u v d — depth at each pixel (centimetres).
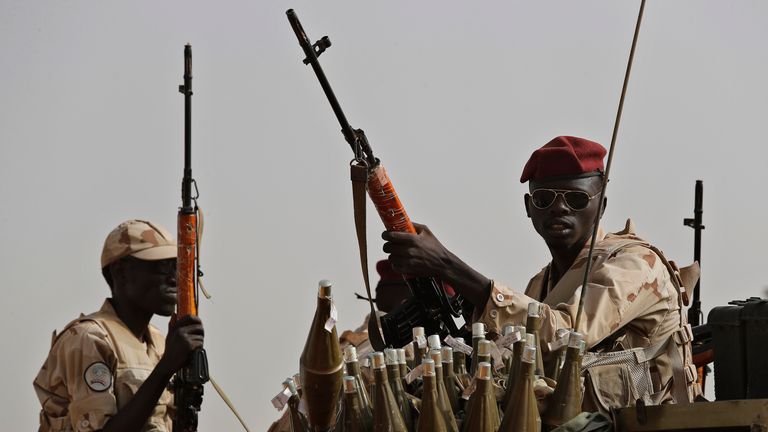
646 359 1753
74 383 2028
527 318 1708
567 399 1540
